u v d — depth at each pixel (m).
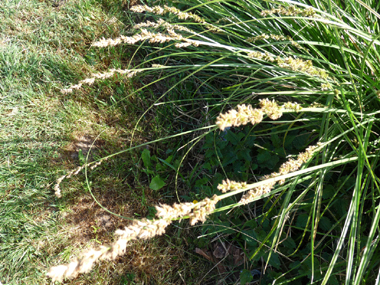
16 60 2.86
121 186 2.58
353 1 2.14
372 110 2.06
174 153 2.68
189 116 2.75
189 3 2.72
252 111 1.08
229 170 2.53
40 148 2.64
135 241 2.39
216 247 2.36
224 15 2.54
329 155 2.09
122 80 2.86
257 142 2.51
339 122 2.01
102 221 2.49
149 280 2.34
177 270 2.36
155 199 2.56
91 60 2.96
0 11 3.08
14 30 3.05
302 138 2.33
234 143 2.42
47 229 2.42
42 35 3.04
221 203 2.29
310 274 1.97
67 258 2.34
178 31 2.81
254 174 2.45
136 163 2.62
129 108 2.83
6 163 2.57
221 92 2.69
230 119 1.04
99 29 3.09
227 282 2.28
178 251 2.39
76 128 2.73
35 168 2.56
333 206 2.16
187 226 2.43
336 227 2.07
